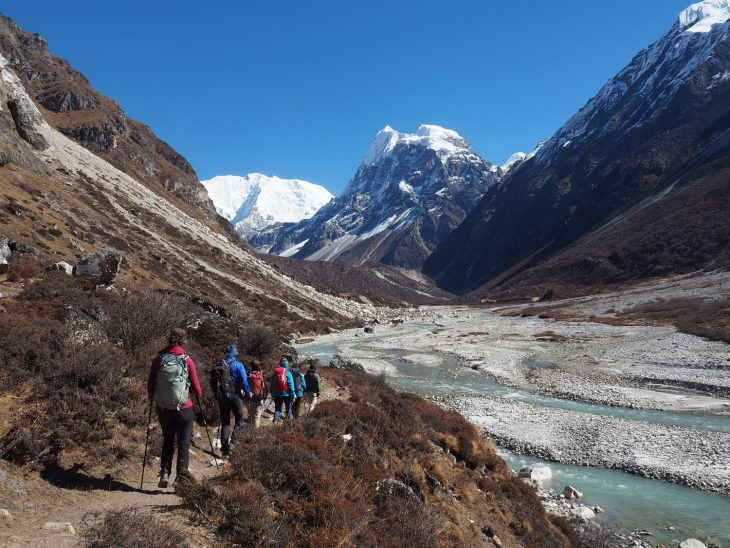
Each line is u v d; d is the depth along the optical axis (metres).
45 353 8.69
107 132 99.31
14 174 45.25
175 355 6.65
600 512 13.34
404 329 72.19
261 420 11.45
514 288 162.88
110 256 18.94
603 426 21.19
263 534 5.84
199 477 7.19
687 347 39.84
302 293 81.12
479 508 10.69
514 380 32.84
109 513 4.98
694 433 19.88
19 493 5.52
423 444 11.50
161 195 98.12
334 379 17.59
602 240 158.25
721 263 100.00
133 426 8.15
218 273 61.56
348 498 7.38
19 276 17.06
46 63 124.94
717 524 12.60
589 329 59.53
